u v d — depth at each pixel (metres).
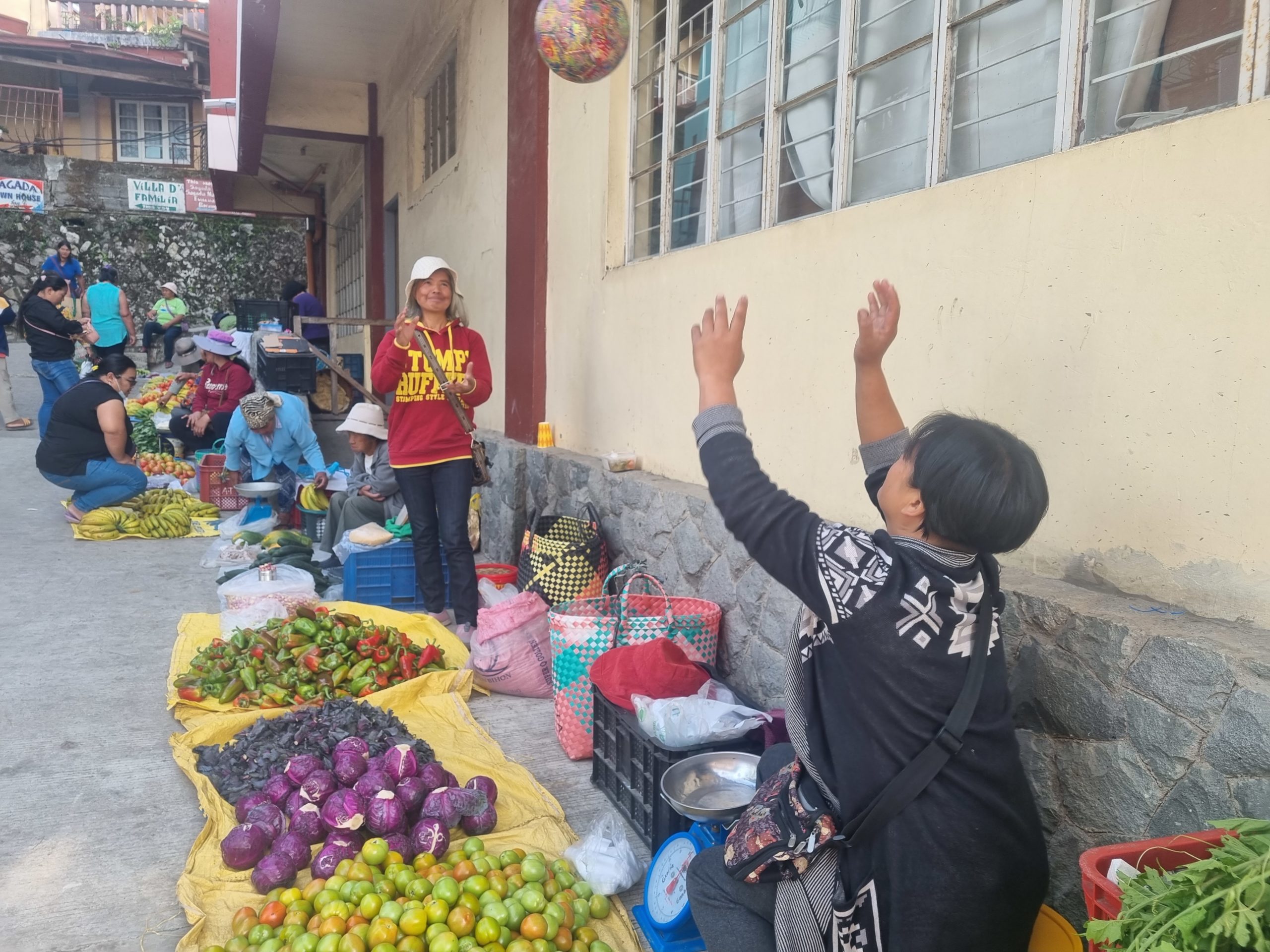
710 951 1.98
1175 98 2.16
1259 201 1.80
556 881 2.54
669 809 2.76
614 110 4.76
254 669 3.95
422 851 2.68
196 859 2.74
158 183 20.95
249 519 6.83
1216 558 1.92
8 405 11.67
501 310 6.60
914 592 1.60
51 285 9.85
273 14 7.78
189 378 11.88
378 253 11.30
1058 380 2.28
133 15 25.28
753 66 3.78
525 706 4.05
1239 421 1.86
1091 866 1.45
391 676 4.06
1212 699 1.75
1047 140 2.44
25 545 6.75
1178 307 1.97
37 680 4.15
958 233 2.59
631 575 3.76
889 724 1.63
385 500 5.82
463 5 7.31
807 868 1.79
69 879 2.67
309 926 2.29
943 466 1.60
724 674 3.61
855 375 3.04
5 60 20.69
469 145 7.26
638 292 4.57
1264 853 1.28
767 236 3.53
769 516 1.69
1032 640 2.17
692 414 4.09
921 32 2.87
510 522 5.90
